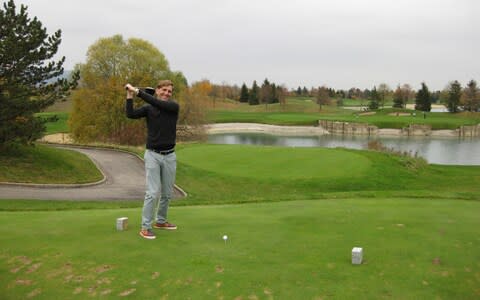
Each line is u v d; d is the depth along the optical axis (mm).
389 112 142375
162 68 59125
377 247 7031
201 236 7574
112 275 5836
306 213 9961
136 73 56094
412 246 7129
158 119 7109
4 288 5535
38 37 25797
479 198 15430
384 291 5375
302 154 30641
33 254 6598
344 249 6906
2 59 24375
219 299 5172
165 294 5312
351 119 116562
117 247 6879
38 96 26625
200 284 5539
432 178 27797
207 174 25453
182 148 34875
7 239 7336
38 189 22656
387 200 13602
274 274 5828
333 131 108750
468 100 142000
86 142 54875
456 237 7742
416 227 8469
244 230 8070
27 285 5613
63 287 5543
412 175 27219
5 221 8844
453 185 26125
